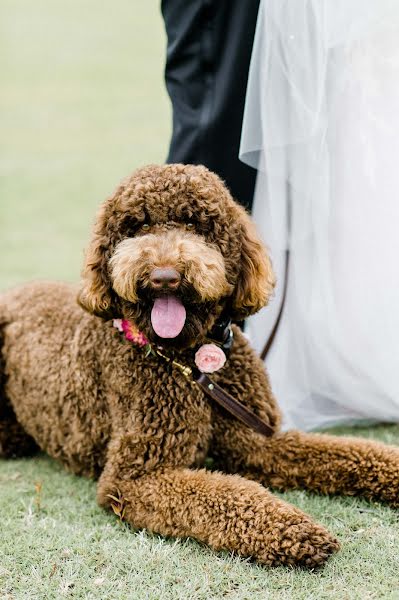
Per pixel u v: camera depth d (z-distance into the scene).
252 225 3.16
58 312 3.56
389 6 3.22
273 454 3.13
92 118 14.27
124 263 2.86
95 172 10.96
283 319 3.70
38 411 3.50
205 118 3.59
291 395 3.76
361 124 3.34
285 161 3.46
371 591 2.46
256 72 3.41
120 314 3.11
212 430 3.14
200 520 2.72
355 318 3.49
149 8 23.50
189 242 2.84
